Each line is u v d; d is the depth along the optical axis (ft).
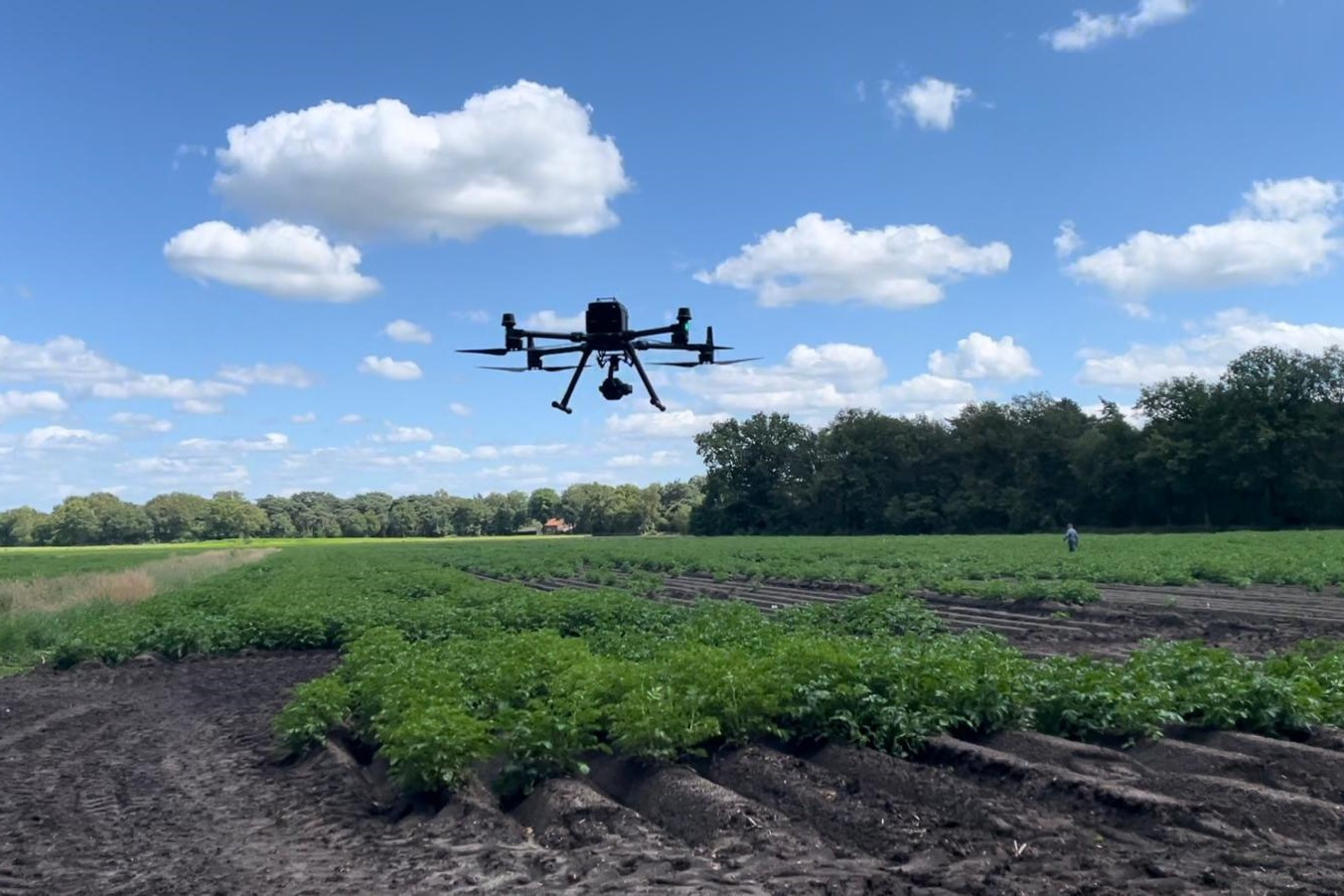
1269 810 32.07
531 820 36.81
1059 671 43.98
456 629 85.56
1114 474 326.24
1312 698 40.88
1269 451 298.97
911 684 41.96
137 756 52.34
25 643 95.45
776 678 42.88
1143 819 31.53
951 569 142.72
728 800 35.09
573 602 87.61
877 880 27.89
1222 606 99.55
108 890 31.30
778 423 414.41
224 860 34.06
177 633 90.07
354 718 52.90
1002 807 33.32
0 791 45.11
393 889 30.35
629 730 40.11
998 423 360.48
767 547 242.37
